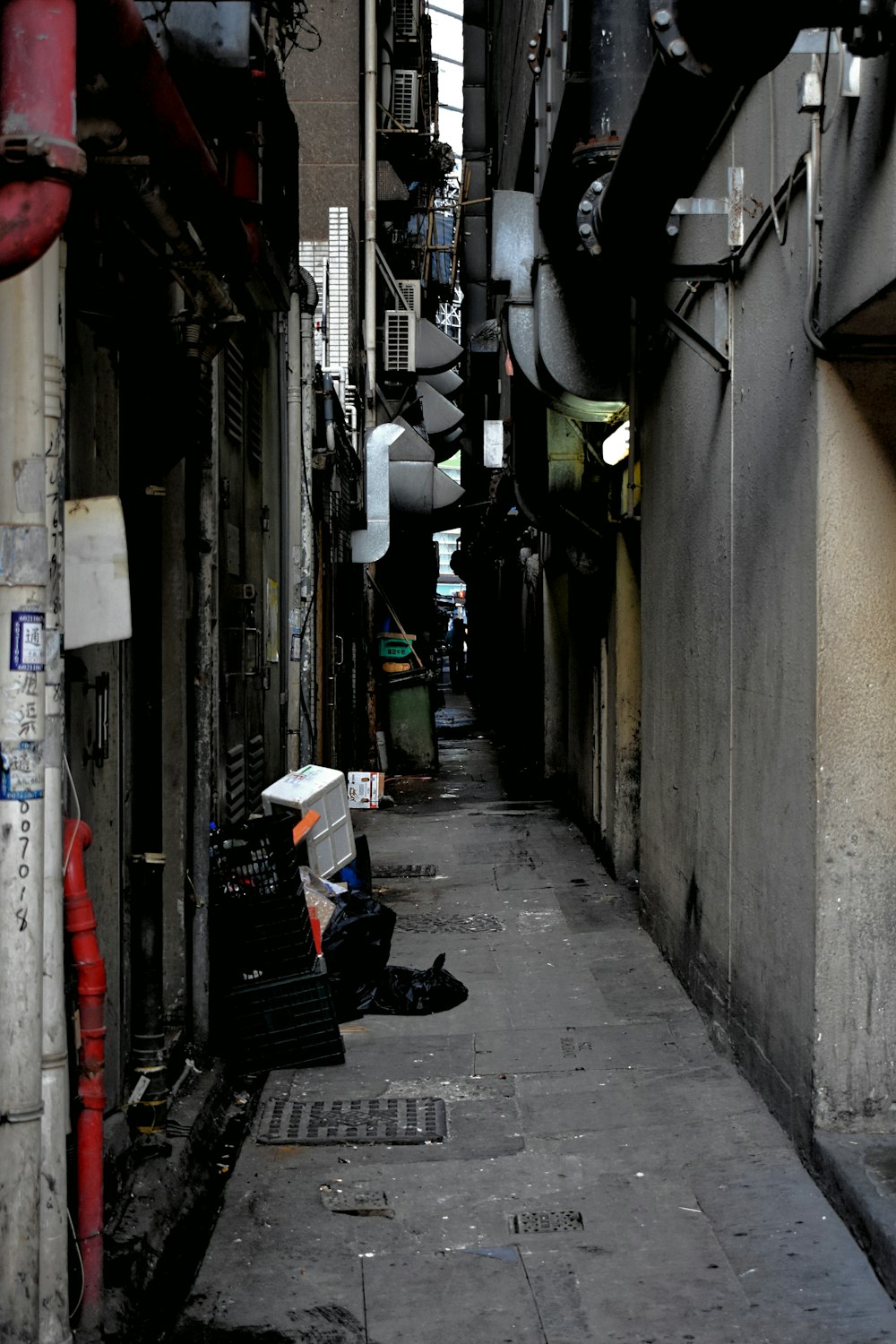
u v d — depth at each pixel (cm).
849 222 387
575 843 1170
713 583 603
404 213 2200
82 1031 334
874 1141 431
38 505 294
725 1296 365
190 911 547
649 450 782
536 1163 462
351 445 1402
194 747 549
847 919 433
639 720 975
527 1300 364
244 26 302
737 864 554
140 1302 355
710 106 362
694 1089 532
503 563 2445
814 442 432
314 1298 367
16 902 289
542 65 845
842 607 429
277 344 845
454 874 1032
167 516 516
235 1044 575
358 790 1405
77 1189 333
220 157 437
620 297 815
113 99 295
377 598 1889
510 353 852
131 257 429
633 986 693
